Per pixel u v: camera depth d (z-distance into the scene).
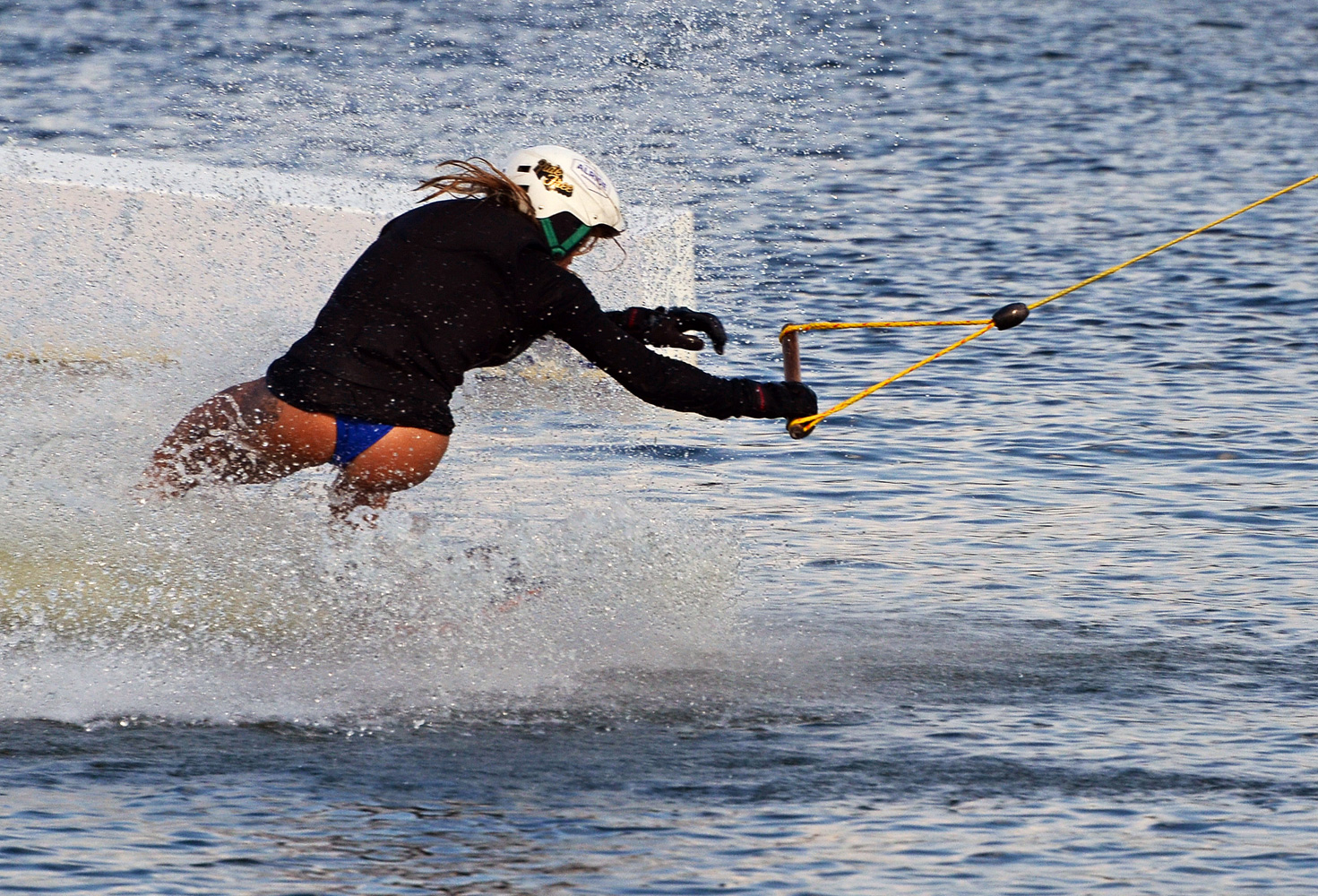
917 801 16.45
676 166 64.69
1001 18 129.62
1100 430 33.16
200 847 15.15
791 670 20.41
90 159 41.75
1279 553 25.69
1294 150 72.12
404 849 15.23
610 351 20.22
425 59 91.50
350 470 20.41
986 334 41.22
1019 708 19.19
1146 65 104.06
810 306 44.06
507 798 16.39
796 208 57.44
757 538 26.33
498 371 36.06
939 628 22.17
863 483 29.75
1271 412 34.47
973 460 31.23
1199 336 41.16
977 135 75.12
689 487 29.42
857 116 80.06
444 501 27.73
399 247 20.36
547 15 112.75
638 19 112.75
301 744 17.62
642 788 16.72
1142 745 18.02
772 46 106.69
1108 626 22.30
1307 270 48.56
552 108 76.06
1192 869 15.04
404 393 20.12
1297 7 139.75
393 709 18.72
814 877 14.81
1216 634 21.98
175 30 102.06
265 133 66.25
